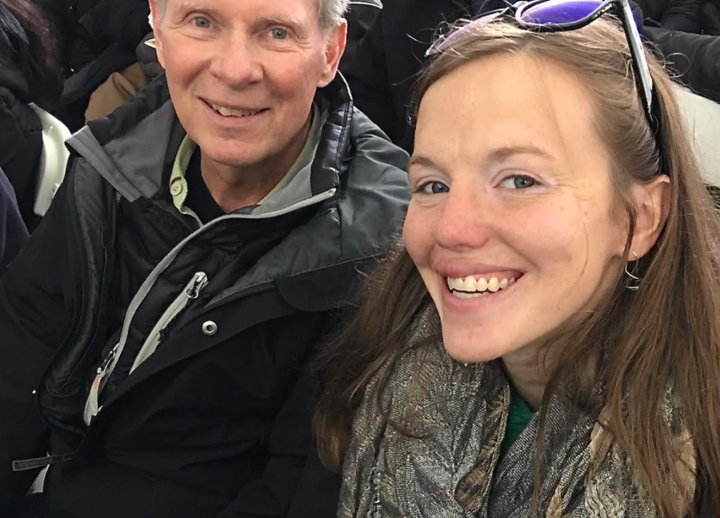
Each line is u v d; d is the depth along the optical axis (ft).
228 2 3.54
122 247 4.20
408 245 2.84
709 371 2.80
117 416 3.99
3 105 5.48
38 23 5.74
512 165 2.56
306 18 3.68
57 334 4.42
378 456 3.30
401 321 3.47
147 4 7.97
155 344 4.00
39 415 4.37
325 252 3.77
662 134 2.82
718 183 3.55
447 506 3.08
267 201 3.82
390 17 6.64
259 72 3.64
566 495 2.82
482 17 2.96
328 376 3.69
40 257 4.36
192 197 4.25
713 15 7.60
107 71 7.91
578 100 2.59
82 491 4.12
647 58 2.89
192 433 4.03
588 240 2.61
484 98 2.58
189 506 4.04
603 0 2.77
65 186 4.29
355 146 4.22
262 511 3.82
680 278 2.88
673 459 2.71
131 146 4.17
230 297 3.71
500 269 2.64
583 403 2.92
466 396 3.18
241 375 3.88
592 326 2.82
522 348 2.90
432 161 2.70
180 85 3.79
